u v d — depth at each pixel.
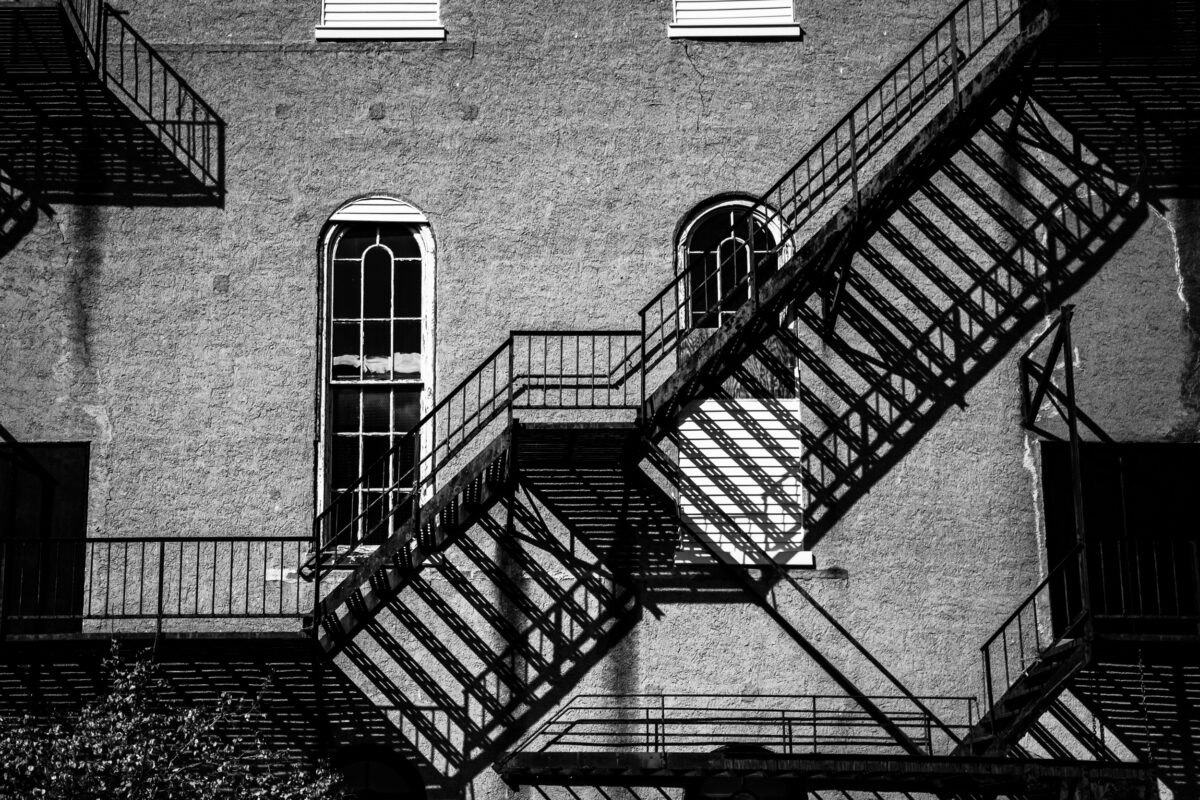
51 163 20.36
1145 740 19.52
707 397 20.25
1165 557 20.00
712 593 19.77
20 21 18.91
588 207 20.50
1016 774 17.59
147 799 16.67
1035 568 19.89
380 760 19.34
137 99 20.53
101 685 19.19
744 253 20.48
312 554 19.48
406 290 20.34
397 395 20.12
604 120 20.70
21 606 19.42
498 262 20.33
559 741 19.27
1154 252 20.67
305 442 19.86
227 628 19.36
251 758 18.42
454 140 20.61
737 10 21.03
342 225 20.44
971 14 20.91
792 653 19.64
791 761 17.62
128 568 19.50
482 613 19.66
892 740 19.41
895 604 19.77
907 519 19.98
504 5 20.91
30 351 19.94
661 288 20.31
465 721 19.42
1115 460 20.23
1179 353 20.48
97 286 20.11
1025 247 20.62
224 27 20.75
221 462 19.78
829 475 20.08
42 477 19.75
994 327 20.45
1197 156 20.86
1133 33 19.97
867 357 20.36
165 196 20.36
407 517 19.86
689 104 20.77
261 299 20.17
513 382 19.30
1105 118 20.91
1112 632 19.66
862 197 18.77
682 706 19.48
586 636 19.62
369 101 20.67
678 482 20.03
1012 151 20.83
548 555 19.81
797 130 20.72
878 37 20.92
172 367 19.97
